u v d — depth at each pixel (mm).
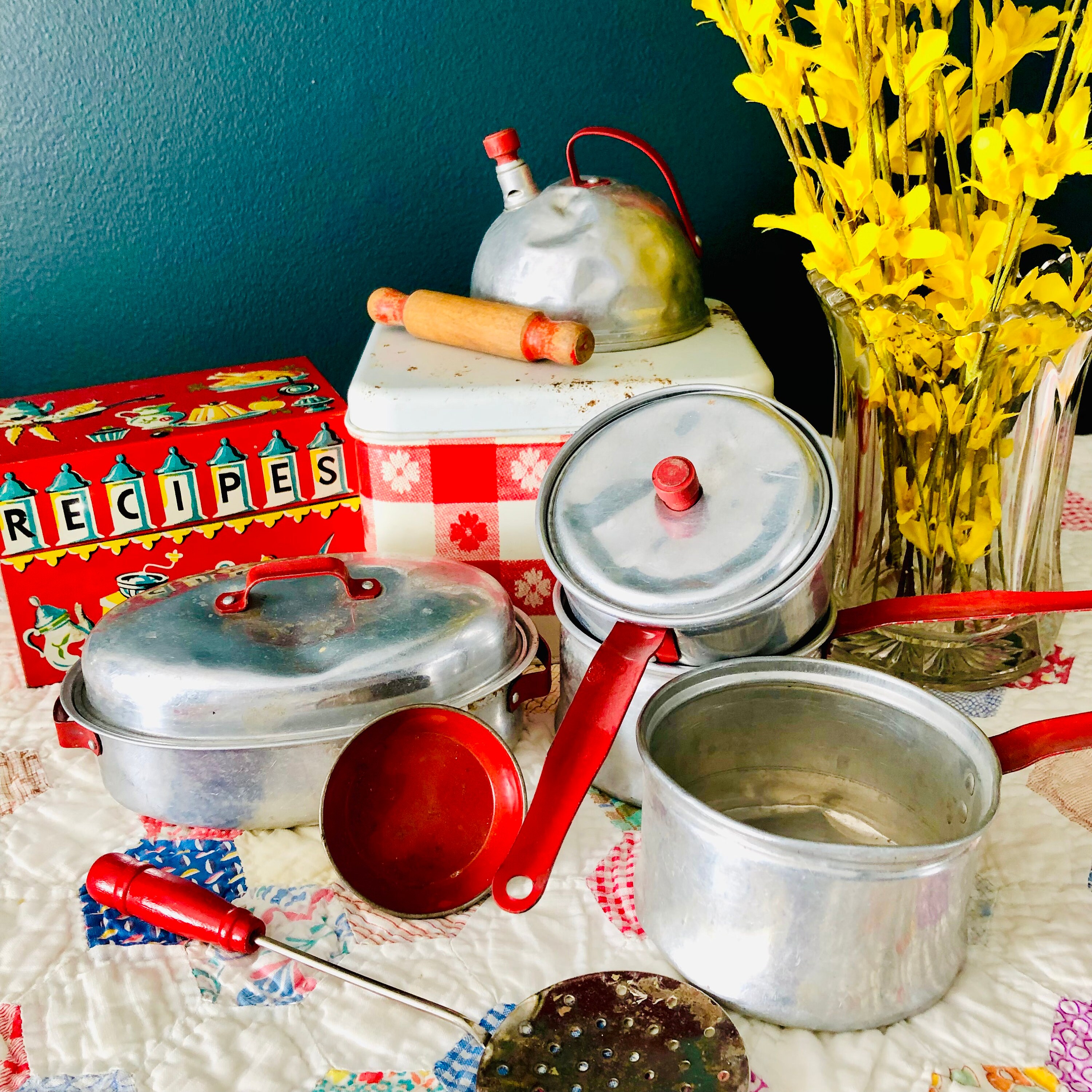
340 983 598
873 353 758
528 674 775
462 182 1158
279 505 918
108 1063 546
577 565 699
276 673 671
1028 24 682
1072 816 715
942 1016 568
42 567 864
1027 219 739
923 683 846
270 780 685
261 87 1087
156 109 1081
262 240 1155
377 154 1134
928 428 780
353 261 1181
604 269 891
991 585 829
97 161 1096
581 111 1139
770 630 680
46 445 854
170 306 1171
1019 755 585
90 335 1170
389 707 689
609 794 749
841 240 724
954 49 1120
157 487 871
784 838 491
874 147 725
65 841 710
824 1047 549
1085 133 785
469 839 681
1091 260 720
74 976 601
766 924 525
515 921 645
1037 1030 559
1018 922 631
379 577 774
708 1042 535
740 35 717
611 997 564
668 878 570
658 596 656
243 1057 548
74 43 1044
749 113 1153
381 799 675
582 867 688
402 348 934
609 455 758
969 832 506
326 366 1229
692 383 784
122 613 741
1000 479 782
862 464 825
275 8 1054
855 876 492
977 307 700
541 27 1094
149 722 671
